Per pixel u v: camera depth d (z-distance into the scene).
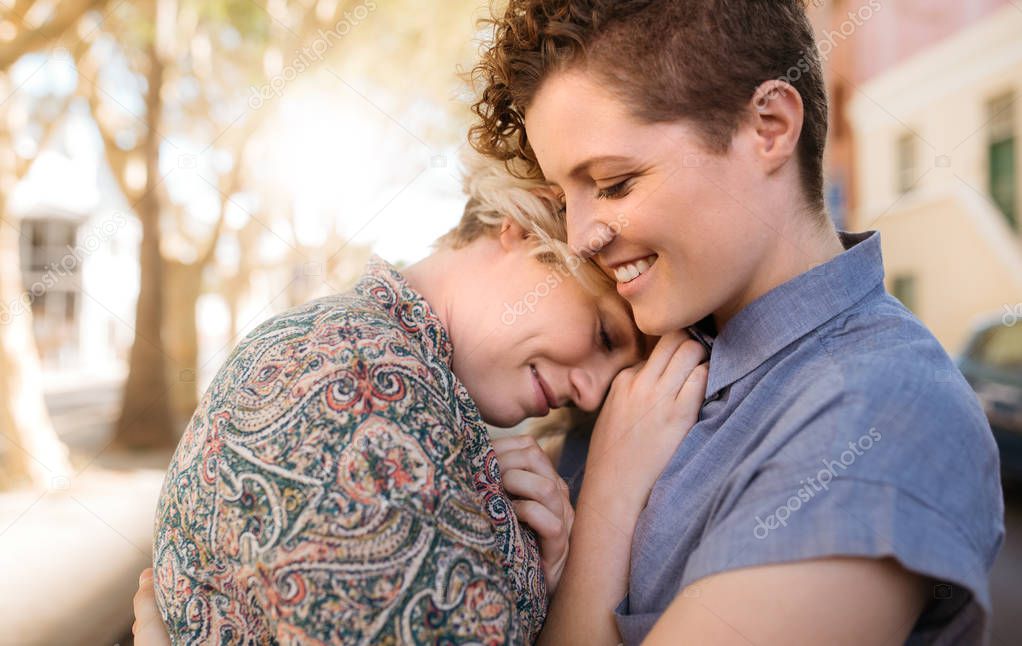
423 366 0.97
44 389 15.70
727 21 0.97
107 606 3.53
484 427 1.08
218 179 8.92
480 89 1.23
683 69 0.96
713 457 1.03
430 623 0.83
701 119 0.98
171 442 8.17
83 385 16.48
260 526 0.86
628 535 1.10
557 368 1.23
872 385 0.87
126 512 5.34
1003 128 9.05
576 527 1.14
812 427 0.88
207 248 9.51
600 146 0.98
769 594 0.82
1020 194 8.97
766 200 1.02
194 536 0.92
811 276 1.02
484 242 1.23
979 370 4.91
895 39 10.13
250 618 0.88
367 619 0.82
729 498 0.92
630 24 0.96
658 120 0.97
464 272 1.22
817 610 0.80
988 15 9.02
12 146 7.65
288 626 0.83
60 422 10.71
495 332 1.20
